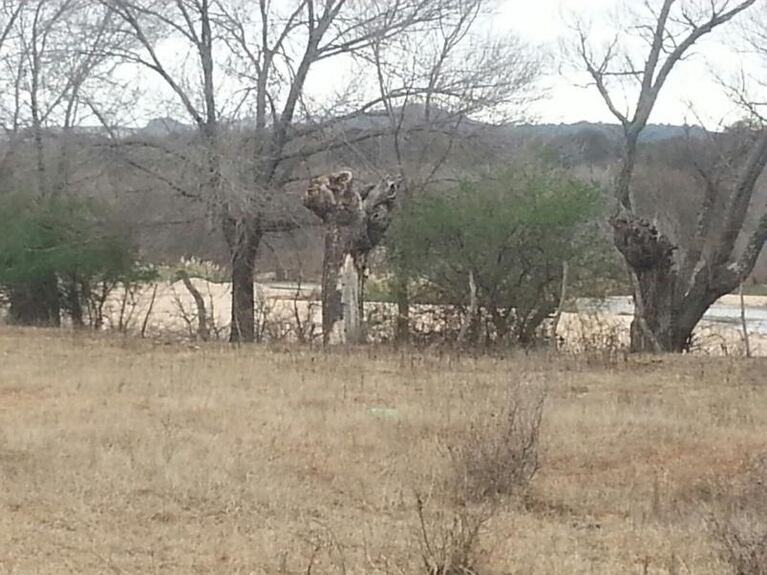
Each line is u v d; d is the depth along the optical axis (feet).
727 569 21.94
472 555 21.93
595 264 73.82
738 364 57.06
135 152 80.33
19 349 60.95
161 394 43.60
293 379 48.37
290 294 91.35
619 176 76.07
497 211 71.41
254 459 31.63
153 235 82.58
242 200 74.74
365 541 23.58
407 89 80.53
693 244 71.56
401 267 74.33
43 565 21.90
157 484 28.45
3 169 90.74
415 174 79.66
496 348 66.64
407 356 59.16
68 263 83.30
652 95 75.46
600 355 59.98
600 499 28.73
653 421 38.70
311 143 79.97
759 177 78.54
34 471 29.66
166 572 21.68
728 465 32.04
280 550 23.16
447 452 31.86
